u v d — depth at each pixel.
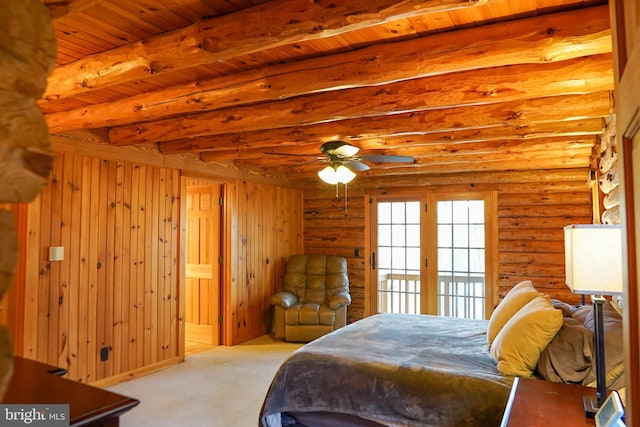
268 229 6.39
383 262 6.57
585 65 2.43
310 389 2.78
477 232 5.96
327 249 6.99
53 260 3.67
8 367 0.64
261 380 4.24
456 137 3.90
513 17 2.11
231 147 4.28
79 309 3.88
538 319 2.40
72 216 3.84
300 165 5.69
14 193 0.64
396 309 6.46
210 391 3.94
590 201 5.40
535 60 2.14
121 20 2.13
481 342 3.23
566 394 1.98
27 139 0.65
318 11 1.87
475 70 2.69
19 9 0.65
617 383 2.14
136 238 4.42
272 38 1.98
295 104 3.21
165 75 2.87
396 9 1.73
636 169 0.78
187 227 6.04
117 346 4.20
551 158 4.94
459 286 6.07
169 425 3.21
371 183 6.58
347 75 2.49
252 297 6.04
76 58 2.55
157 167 4.67
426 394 2.46
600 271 1.75
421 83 2.82
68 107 3.54
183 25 2.19
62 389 1.45
